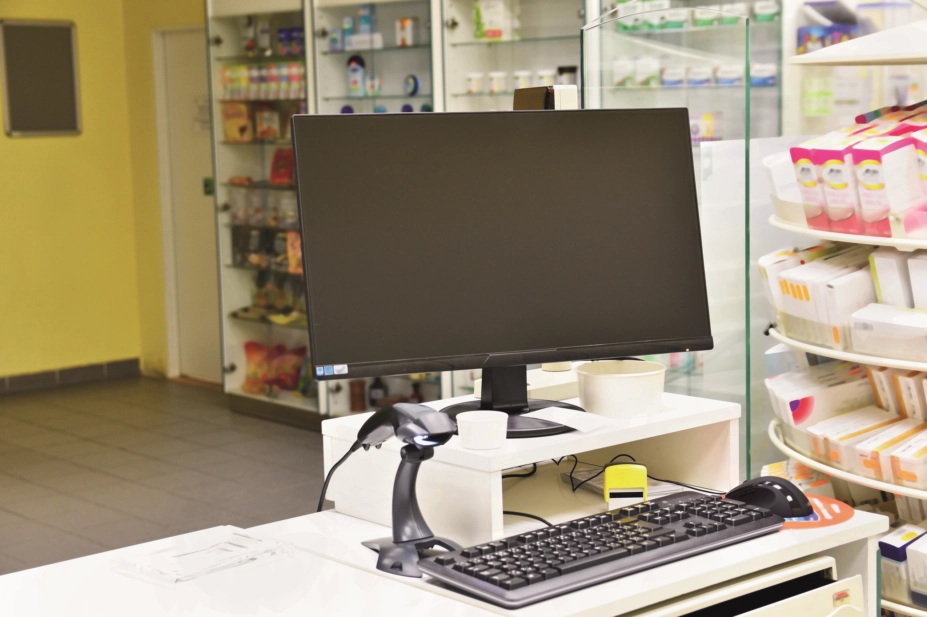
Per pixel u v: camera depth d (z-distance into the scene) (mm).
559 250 1697
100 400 6379
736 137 2256
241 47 5812
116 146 7012
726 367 2295
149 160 6953
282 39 5605
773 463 2945
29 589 1380
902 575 2381
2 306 6570
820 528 1582
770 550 1487
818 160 2408
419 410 1482
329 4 5270
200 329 6906
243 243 5945
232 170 5969
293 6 5414
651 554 1425
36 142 6641
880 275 2408
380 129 1608
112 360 7086
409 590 1373
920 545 2367
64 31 6707
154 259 7035
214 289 6770
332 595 1354
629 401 1753
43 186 6695
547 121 1696
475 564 1373
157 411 6070
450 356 1626
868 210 2354
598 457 2025
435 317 1623
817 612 1538
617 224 1734
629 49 2473
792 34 3457
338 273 1577
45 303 6750
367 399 5445
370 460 1727
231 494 4426
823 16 3387
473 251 1647
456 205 1642
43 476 4758
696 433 1897
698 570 1409
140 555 1512
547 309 1685
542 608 1292
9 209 6562
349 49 5254
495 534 1530
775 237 2918
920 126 2383
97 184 6945
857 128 2535
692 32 2342
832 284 2412
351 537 1650
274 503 4285
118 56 6984
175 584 1394
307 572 1442
